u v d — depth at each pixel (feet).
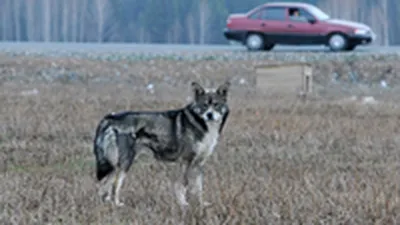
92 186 76.48
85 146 103.09
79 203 70.03
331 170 89.35
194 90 73.87
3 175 82.94
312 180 81.30
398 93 187.11
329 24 229.86
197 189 73.67
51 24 426.10
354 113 144.46
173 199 72.69
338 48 229.66
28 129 115.44
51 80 194.59
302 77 180.14
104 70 201.98
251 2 459.32
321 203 70.08
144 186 78.23
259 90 182.91
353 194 74.02
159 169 86.84
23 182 78.18
